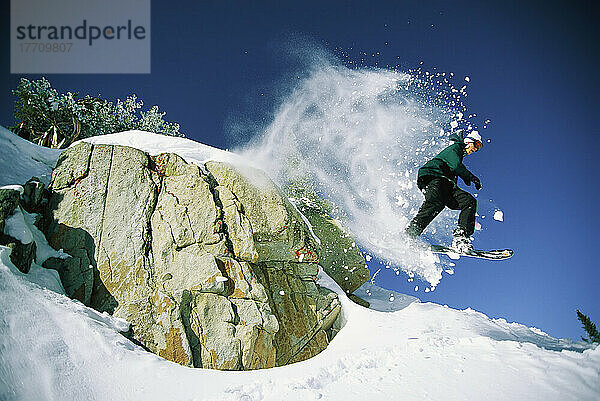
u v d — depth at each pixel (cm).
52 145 1242
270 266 747
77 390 405
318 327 725
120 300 585
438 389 390
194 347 577
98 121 1773
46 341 443
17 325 444
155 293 596
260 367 604
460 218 580
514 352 453
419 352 473
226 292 635
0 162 662
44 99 1695
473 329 684
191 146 853
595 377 389
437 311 779
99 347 468
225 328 602
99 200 655
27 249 554
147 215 660
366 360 467
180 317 584
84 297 581
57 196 655
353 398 384
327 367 464
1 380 382
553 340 659
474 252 574
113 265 609
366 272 924
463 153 617
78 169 675
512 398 369
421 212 579
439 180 587
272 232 751
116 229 636
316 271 786
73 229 628
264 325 626
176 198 688
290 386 410
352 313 762
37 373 405
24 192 632
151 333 565
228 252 667
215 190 741
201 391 427
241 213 727
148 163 719
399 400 376
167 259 629
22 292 489
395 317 746
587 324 491
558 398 365
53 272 579
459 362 438
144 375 449
